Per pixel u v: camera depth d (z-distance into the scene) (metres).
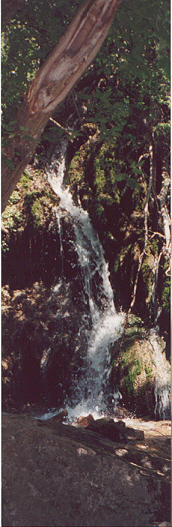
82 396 9.01
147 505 3.06
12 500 2.71
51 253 9.35
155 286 9.22
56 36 4.99
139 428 7.30
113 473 3.14
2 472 2.81
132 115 7.49
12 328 8.70
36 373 8.77
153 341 9.12
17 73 5.08
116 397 8.86
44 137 5.46
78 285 9.58
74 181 9.51
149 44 4.94
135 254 9.33
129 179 4.40
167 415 8.64
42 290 9.27
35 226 9.11
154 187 8.93
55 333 9.13
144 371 8.84
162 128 7.87
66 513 2.82
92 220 9.49
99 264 9.61
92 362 9.23
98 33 3.04
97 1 3.01
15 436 3.08
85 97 4.92
